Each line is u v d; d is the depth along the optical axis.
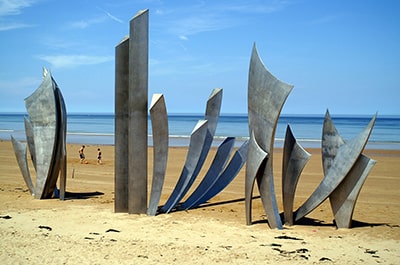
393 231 10.80
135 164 12.27
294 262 8.16
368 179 19.41
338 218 11.05
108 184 17.45
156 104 12.05
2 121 109.81
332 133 10.99
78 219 11.57
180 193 12.82
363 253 8.89
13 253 8.23
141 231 10.51
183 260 8.14
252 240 9.86
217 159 13.82
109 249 8.72
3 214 11.91
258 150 10.80
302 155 10.95
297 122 106.75
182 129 72.25
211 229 10.84
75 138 48.62
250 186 11.11
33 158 14.54
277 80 10.55
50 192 14.40
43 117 13.88
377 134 61.28
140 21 12.13
